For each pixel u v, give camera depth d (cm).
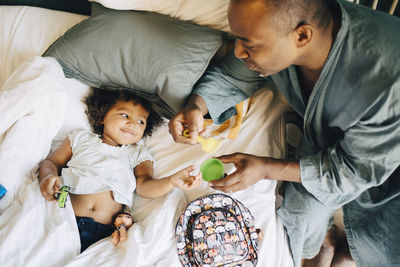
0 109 117
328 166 107
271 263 121
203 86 129
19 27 150
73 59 138
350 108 94
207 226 116
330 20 86
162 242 113
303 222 132
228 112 139
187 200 129
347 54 87
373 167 98
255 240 118
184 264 110
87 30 136
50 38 151
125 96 140
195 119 112
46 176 117
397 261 116
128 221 119
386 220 116
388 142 91
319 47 87
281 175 112
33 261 101
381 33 85
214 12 138
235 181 111
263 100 152
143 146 142
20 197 115
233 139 142
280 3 73
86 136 136
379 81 84
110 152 134
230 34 148
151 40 132
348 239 136
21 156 119
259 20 75
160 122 148
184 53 132
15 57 147
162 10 139
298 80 107
